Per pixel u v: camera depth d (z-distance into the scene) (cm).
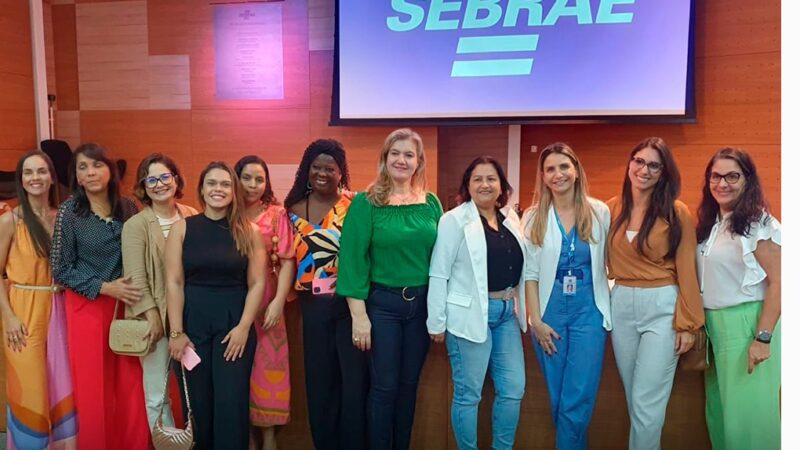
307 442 258
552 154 209
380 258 212
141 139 523
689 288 203
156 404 234
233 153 511
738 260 203
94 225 231
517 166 482
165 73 512
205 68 506
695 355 212
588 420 214
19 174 233
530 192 494
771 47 416
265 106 501
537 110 451
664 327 205
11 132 438
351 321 225
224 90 505
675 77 427
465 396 215
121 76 520
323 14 483
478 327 207
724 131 436
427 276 215
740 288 204
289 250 232
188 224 220
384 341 212
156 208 235
